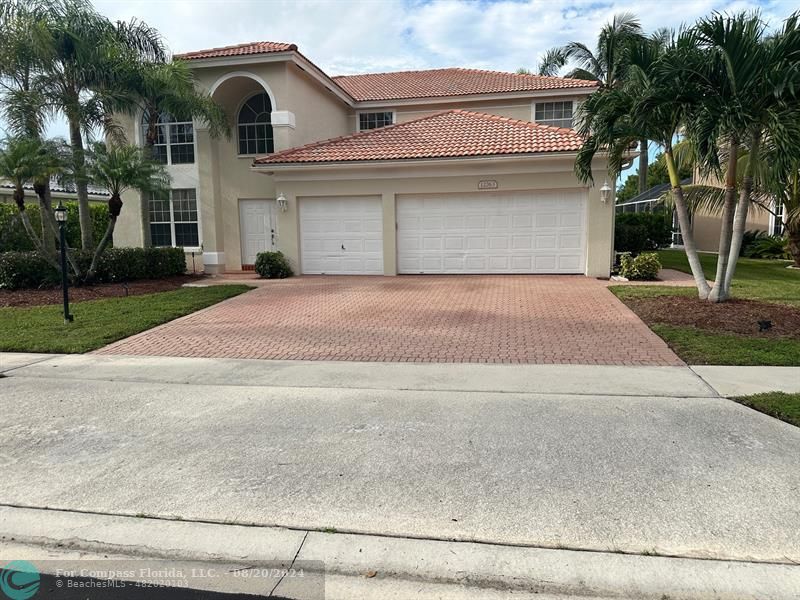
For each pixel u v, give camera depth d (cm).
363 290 1366
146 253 1616
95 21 1470
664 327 902
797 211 1747
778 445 467
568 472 427
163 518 379
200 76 1786
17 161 1289
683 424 516
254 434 517
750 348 773
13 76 1427
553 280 1442
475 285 1389
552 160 1463
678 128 1034
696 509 372
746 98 874
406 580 316
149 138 1655
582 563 322
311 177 1627
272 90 1755
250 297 1314
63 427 544
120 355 837
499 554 332
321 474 434
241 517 378
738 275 1595
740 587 300
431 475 428
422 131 1730
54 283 1444
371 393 633
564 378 672
